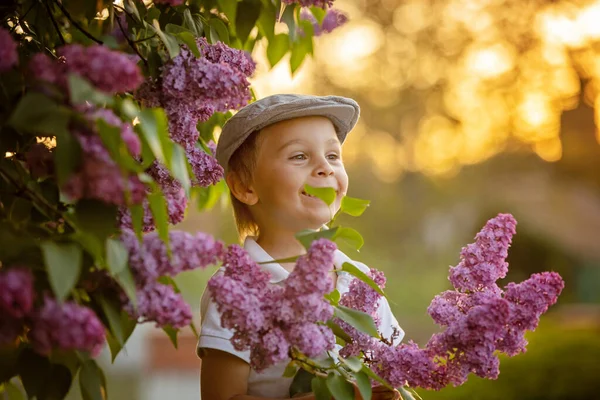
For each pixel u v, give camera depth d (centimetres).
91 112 122
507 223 159
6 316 112
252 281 140
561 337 616
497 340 151
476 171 1817
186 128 162
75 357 136
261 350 139
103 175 115
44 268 121
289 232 198
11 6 171
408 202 1878
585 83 1536
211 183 173
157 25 158
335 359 171
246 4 207
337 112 199
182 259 125
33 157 137
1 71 129
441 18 1662
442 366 153
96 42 166
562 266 1509
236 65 170
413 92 1731
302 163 195
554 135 1648
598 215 1631
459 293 160
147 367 836
